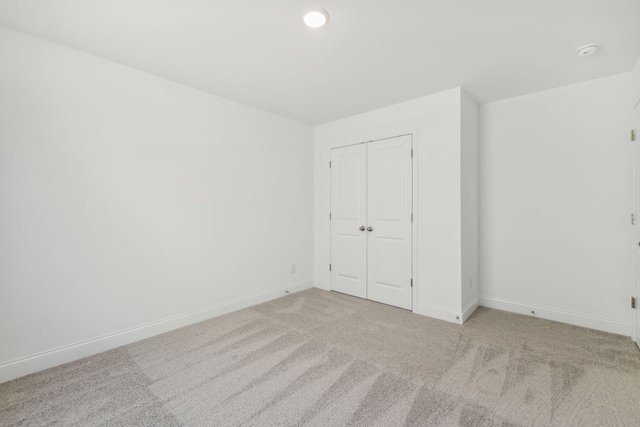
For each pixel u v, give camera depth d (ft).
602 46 6.97
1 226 6.18
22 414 5.22
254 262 11.23
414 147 10.33
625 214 8.43
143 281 8.29
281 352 7.45
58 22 6.05
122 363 6.94
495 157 10.62
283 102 10.68
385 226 11.20
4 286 6.21
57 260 6.86
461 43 6.84
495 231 10.66
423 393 5.75
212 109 9.87
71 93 7.06
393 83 9.04
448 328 8.92
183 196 9.15
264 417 5.12
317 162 13.56
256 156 11.28
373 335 8.46
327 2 5.43
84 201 7.26
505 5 5.52
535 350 7.48
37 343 6.60
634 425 4.89
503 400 5.53
